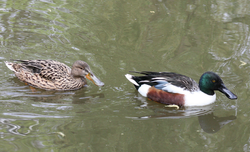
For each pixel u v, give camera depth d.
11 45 12.73
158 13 15.88
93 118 9.03
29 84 10.91
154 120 9.17
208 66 11.84
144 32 14.11
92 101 10.05
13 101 9.76
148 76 10.77
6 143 7.71
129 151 7.67
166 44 13.22
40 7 16.08
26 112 9.16
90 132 8.35
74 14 15.59
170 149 7.87
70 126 8.56
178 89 10.21
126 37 13.70
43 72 10.77
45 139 7.95
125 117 9.20
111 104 9.91
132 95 10.59
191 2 17.14
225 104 10.23
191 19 15.30
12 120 8.70
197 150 7.91
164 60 12.18
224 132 8.73
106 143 7.93
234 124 9.11
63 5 16.50
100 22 14.91
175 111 9.88
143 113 9.52
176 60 12.20
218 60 12.20
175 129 8.77
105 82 11.03
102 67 11.75
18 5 16.06
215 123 9.20
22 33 13.62
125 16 15.50
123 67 11.76
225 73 11.42
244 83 10.88
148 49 12.89
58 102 9.91
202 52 12.70
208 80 10.09
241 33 14.09
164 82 10.45
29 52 12.37
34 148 7.57
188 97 10.10
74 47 12.91
